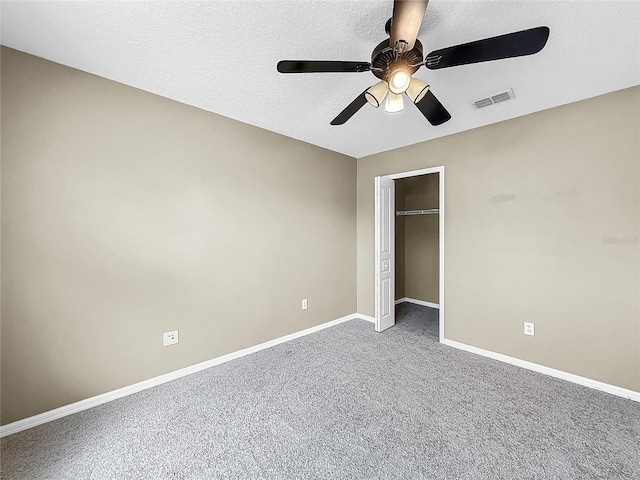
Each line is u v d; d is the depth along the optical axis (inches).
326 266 143.9
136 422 72.7
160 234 89.8
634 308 81.8
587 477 56.5
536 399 82.3
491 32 60.6
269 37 62.4
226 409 78.3
